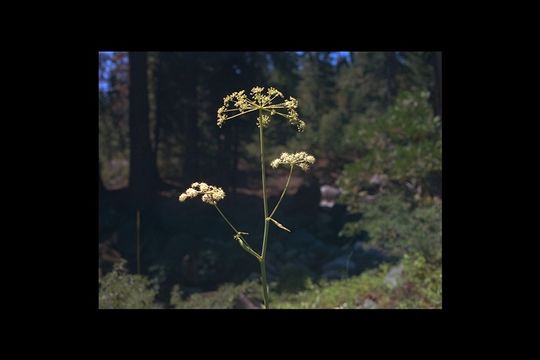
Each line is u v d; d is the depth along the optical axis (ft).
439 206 28.17
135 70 47.70
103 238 38.68
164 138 56.65
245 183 55.16
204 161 52.85
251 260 36.81
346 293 26.17
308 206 48.06
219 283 34.14
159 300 29.01
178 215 43.50
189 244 37.32
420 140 34.09
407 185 34.30
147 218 41.63
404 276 25.16
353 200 36.22
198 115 53.16
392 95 63.21
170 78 50.78
